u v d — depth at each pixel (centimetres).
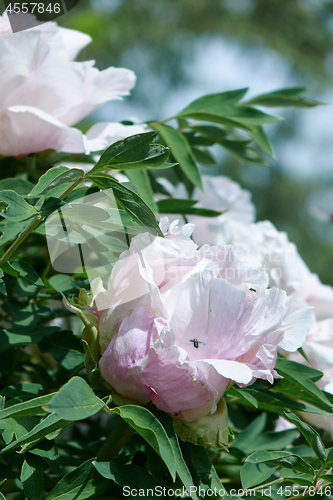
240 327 59
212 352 59
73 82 69
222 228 79
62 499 60
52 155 76
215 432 60
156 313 60
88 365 61
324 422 75
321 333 76
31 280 65
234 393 66
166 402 59
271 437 74
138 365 59
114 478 60
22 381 78
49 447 62
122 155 60
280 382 71
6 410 58
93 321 61
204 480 61
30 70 68
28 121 69
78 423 81
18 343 66
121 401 60
